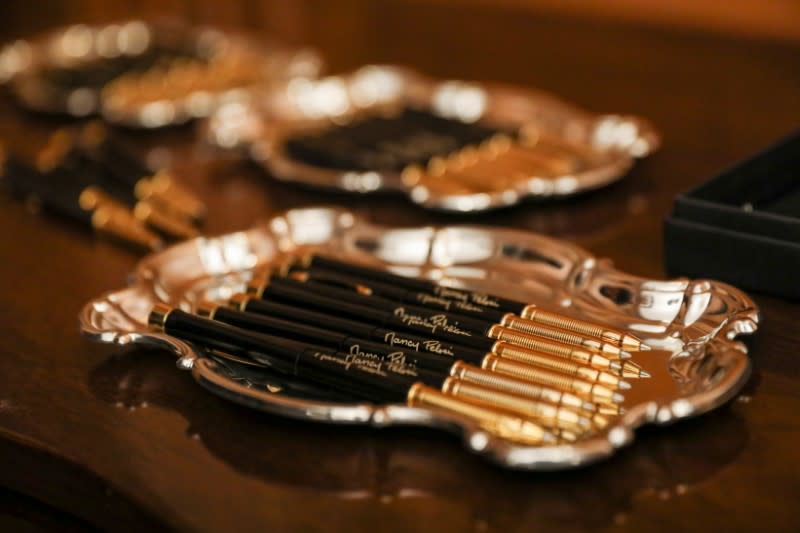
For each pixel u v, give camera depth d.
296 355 0.56
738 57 0.94
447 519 0.51
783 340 0.58
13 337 0.62
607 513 0.51
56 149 0.82
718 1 1.09
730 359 0.55
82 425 0.56
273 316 0.60
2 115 0.89
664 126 0.82
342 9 1.18
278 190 0.75
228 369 0.57
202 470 0.54
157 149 0.82
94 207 0.73
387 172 0.74
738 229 0.61
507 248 0.64
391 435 0.55
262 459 0.54
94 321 0.60
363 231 0.67
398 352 0.56
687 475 0.52
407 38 1.06
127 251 0.70
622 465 0.53
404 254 0.65
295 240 0.67
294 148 0.77
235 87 0.89
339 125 0.82
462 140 0.78
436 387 0.55
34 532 0.57
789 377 0.56
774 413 0.55
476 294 0.60
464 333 0.58
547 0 1.22
